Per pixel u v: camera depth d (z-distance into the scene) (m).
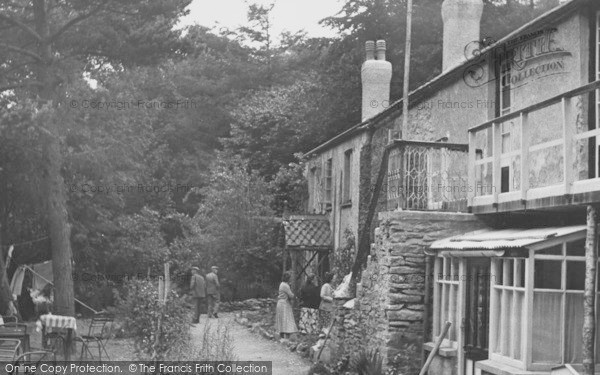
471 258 13.27
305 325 22.02
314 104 37.25
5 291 23.28
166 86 45.69
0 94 19.58
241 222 32.56
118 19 20.00
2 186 25.94
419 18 34.81
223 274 32.53
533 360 11.24
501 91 15.66
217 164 41.25
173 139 47.22
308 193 31.98
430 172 15.27
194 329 23.45
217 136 49.53
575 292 11.31
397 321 14.41
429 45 33.53
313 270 29.17
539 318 11.30
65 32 20.33
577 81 12.65
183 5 20.02
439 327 14.17
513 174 13.34
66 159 26.59
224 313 30.31
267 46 54.41
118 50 20.19
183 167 46.38
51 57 19.50
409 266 14.49
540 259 11.31
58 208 19.38
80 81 25.30
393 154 15.88
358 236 23.52
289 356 18.42
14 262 28.12
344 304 17.08
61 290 19.20
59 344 16.98
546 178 13.37
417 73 33.50
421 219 14.56
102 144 28.23
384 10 35.91
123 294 25.66
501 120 12.75
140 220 30.41
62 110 20.48
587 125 12.38
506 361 11.76
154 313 13.93
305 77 45.28
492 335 12.22
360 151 24.02
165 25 19.70
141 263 29.97
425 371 13.20
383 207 20.27
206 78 51.00
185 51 20.42
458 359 13.26
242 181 33.16
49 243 28.17
